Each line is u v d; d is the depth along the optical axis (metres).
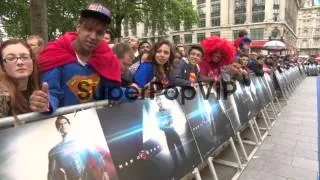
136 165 2.37
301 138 5.66
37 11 6.53
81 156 1.97
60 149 1.86
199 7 61.62
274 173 4.05
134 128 2.45
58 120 1.90
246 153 4.80
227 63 4.52
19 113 1.93
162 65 3.32
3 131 1.61
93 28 2.19
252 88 6.07
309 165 4.34
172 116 2.96
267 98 7.25
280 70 10.73
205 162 4.14
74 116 2.00
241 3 56.44
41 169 1.73
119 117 2.35
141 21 24.70
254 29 55.12
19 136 1.68
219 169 4.15
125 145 2.32
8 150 1.61
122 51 3.10
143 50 4.45
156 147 2.62
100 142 2.13
